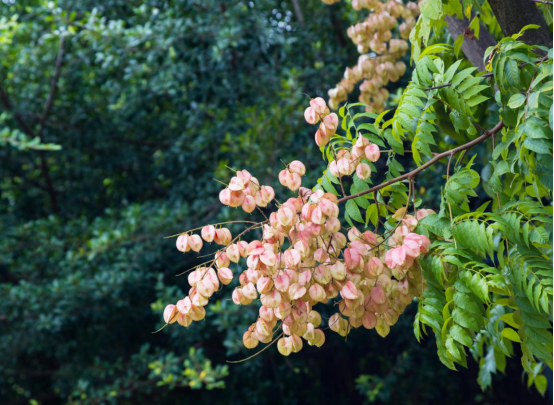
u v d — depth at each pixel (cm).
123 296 509
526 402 627
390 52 210
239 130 483
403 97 139
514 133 128
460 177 129
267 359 577
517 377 624
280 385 561
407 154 445
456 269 124
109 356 558
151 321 560
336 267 120
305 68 501
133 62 480
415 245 121
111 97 578
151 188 642
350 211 137
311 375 664
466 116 133
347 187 385
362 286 125
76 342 549
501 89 127
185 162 533
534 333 124
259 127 436
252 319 418
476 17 165
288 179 126
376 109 213
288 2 592
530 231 123
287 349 125
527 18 143
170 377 429
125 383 488
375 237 132
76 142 607
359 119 396
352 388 656
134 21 511
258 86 480
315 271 119
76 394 480
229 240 126
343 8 517
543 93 116
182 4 457
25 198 670
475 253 127
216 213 488
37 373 584
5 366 540
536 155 122
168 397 598
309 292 119
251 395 568
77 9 514
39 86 590
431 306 125
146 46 476
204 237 125
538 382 229
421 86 138
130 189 634
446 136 220
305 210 119
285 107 437
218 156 495
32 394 634
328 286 122
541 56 144
